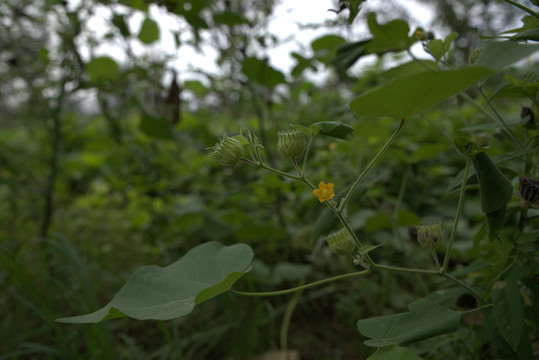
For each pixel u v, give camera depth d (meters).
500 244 0.33
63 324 0.61
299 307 0.68
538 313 0.31
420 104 0.23
